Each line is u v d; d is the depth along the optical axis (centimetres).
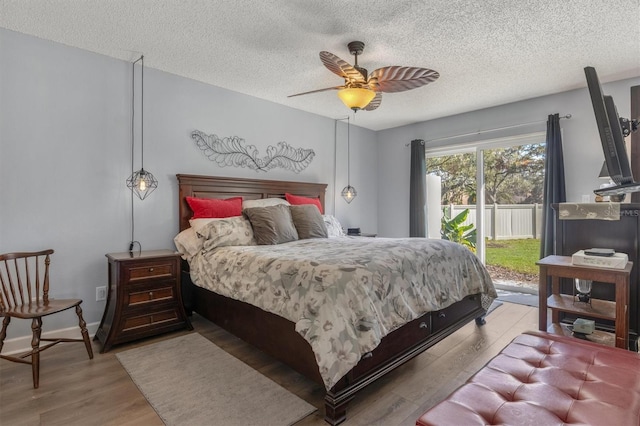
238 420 166
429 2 211
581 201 360
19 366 223
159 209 317
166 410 174
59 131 264
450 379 205
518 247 420
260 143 396
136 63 301
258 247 277
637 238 236
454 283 249
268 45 268
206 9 220
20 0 209
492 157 441
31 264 254
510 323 298
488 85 352
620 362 135
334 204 487
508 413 106
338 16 227
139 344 257
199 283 279
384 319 185
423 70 234
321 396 189
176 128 328
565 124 370
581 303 236
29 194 252
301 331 173
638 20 230
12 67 245
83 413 171
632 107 275
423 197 485
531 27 240
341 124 496
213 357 236
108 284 274
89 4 214
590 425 99
